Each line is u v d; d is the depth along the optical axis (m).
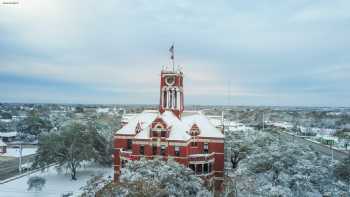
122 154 79.25
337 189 56.81
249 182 57.06
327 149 157.50
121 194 47.09
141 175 53.06
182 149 73.38
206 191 56.56
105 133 132.38
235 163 97.38
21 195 80.75
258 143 98.38
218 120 95.50
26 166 114.56
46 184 91.12
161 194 48.09
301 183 55.62
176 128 76.50
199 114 88.12
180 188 53.44
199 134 81.44
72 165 96.69
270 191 52.59
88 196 51.25
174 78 86.12
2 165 122.38
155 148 75.12
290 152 65.06
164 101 86.75
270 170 62.34
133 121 85.88
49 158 98.25
